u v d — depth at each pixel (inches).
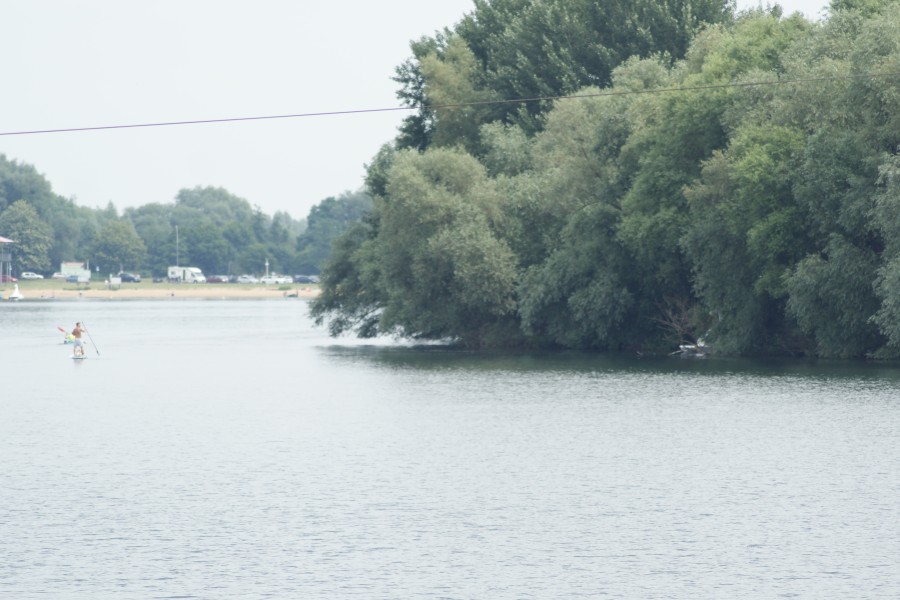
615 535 1389.0
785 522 1437.0
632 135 4008.4
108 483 1720.0
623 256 4047.7
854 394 2669.8
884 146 3245.6
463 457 1911.9
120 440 2142.0
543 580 1216.2
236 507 1551.4
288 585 1207.6
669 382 3031.5
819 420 2266.2
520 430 2204.7
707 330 3939.5
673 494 1600.6
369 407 2615.7
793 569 1243.8
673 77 4131.4
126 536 1406.3
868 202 3166.8
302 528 1437.0
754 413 2383.1
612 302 4015.8
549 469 1796.3
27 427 2332.7
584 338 4247.0
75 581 1225.4
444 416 2428.6
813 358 3673.7
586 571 1246.3
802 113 3408.0
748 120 3570.4
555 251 4229.8
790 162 3376.0
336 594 1178.0
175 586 1207.6
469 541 1370.6
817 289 3314.5
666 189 3801.7
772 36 3902.6
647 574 1232.2
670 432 2146.9
